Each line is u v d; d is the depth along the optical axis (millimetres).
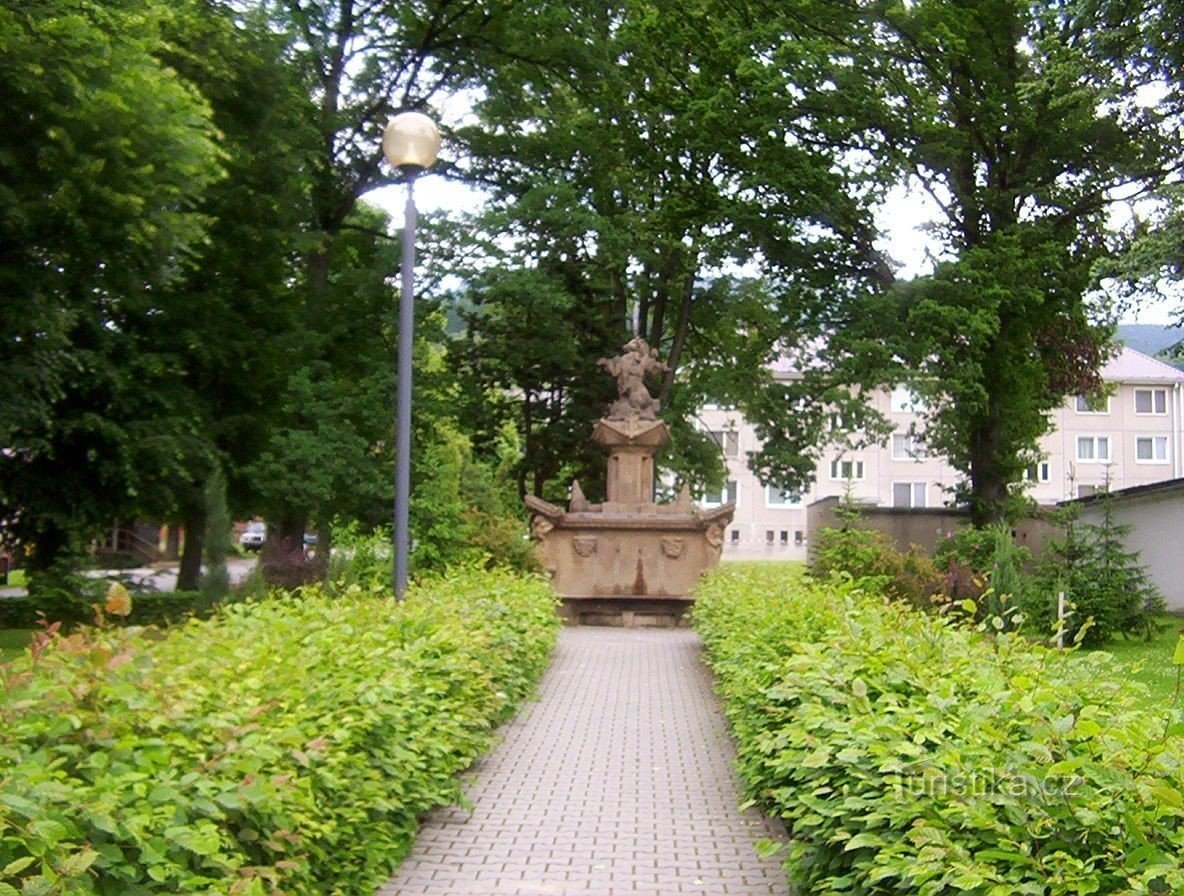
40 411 18250
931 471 62469
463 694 8859
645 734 11508
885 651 6555
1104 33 20781
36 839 3205
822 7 25688
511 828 7922
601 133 28125
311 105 23250
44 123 15648
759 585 14336
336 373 25719
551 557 23312
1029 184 25750
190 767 4332
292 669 5977
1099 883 3572
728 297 31578
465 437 31250
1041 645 6426
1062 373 29859
